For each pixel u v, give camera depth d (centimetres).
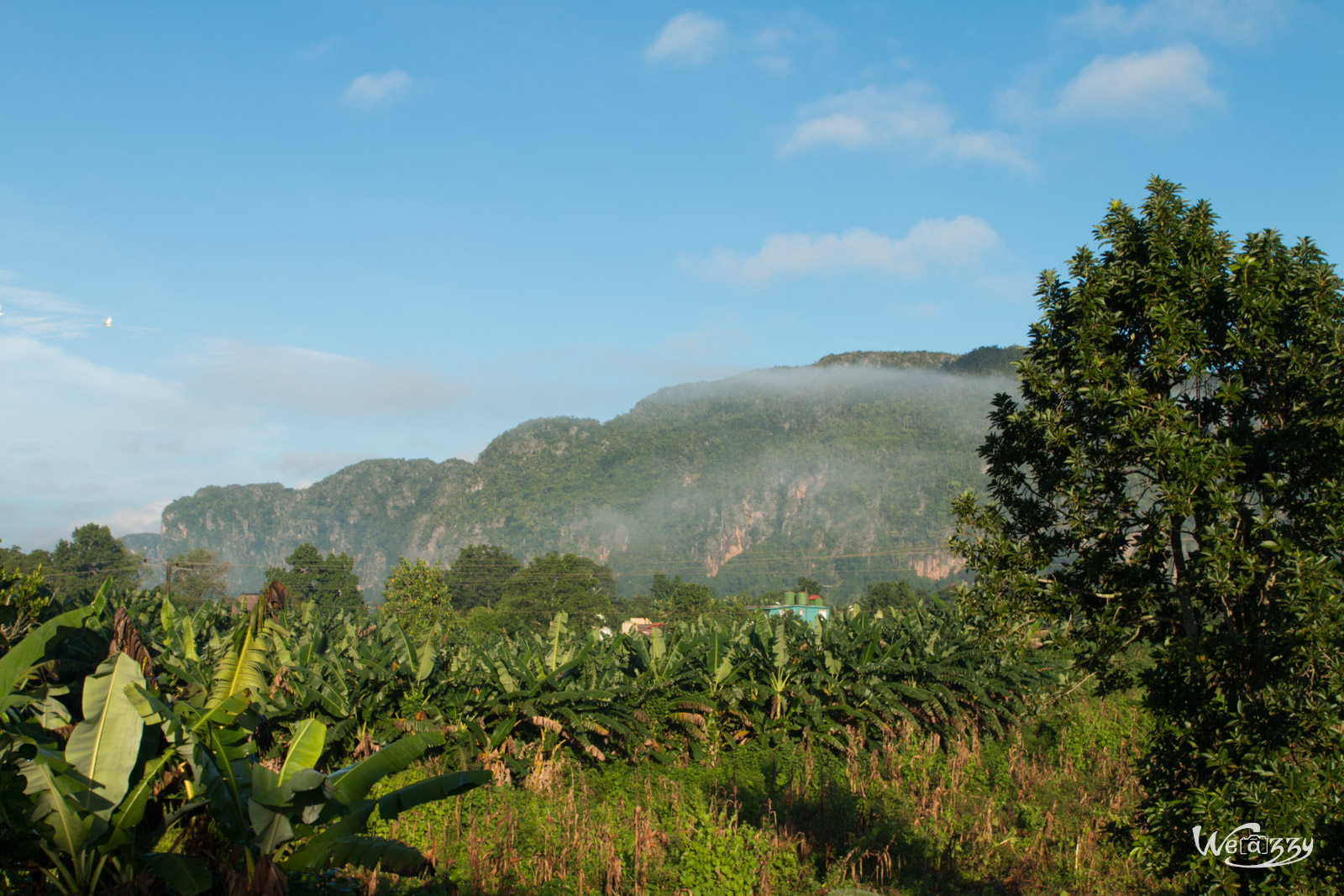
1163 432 898
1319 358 884
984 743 2302
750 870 1264
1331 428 852
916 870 1430
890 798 1820
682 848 1366
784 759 2022
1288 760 872
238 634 1001
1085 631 1027
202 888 830
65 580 7819
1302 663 832
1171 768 973
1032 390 1030
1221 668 922
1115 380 973
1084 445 987
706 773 1988
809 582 13288
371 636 2455
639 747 2014
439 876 1227
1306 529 873
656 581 14088
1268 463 923
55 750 899
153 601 2680
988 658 2253
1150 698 1016
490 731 1881
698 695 2097
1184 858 916
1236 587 858
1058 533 1041
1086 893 1334
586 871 1289
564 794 1705
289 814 909
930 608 2833
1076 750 2166
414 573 7394
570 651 2211
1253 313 901
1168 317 930
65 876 847
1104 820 1602
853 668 2262
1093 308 972
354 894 1088
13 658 905
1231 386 915
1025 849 1536
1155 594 992
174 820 915
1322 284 893
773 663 2239
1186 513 872
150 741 910
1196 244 953
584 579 10725
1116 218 1022
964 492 1096
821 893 1272
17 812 824
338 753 1775
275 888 873
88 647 1761
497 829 1417
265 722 1055
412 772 1659
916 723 2170
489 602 12181
